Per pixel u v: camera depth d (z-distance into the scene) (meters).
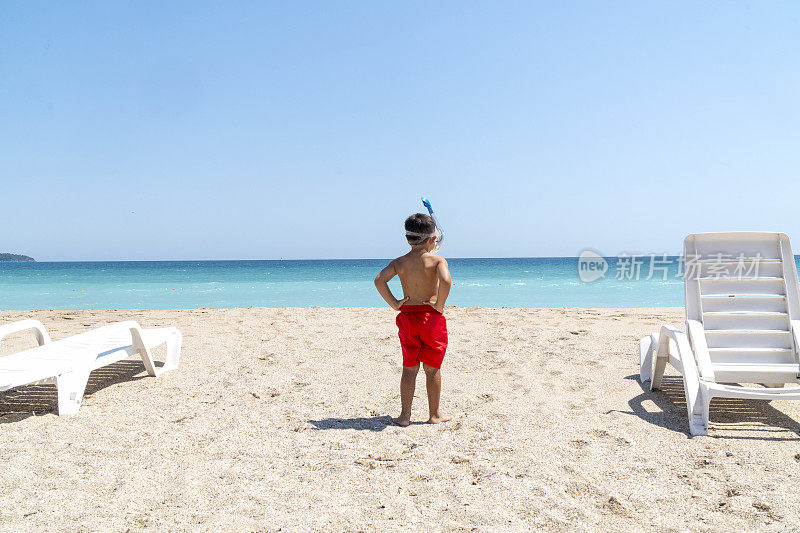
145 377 5.69
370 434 3.92
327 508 2.75
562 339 7.48
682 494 2.86
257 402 4.79
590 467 3.25
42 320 10.72
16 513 2.70
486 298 19.17
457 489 2.96
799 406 4.45
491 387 5.20
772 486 2.93
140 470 3.26
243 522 2.60
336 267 66.00
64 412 4.38
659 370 4.90
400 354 6.69
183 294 22.11
